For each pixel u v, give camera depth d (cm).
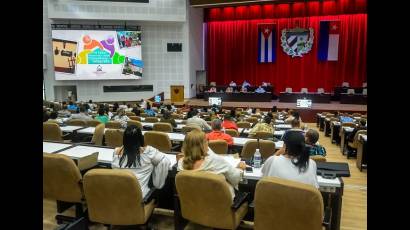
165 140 488
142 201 278
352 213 427
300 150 261
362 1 1591
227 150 455
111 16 1573
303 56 1736
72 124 657
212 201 264
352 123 838
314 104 1548
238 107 1498
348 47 1666
